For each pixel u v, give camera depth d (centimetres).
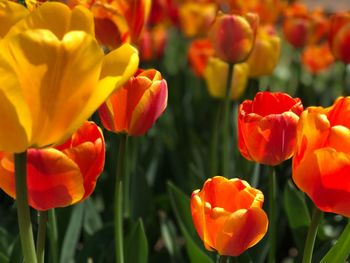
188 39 217
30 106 52
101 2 88
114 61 53
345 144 58
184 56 215
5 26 55
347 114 61
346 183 58
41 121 52
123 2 88
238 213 60
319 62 169
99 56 52
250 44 97
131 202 107
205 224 62
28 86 51
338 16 117
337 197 59
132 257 84
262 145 69
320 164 58
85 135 62
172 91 170
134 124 71
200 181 113
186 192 127
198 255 84
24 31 52
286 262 129
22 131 52
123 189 102
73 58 51
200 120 169
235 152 125
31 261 57
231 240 61
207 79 126
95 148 60
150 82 70
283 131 68
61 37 54
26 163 55
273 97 71
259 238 62
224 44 97
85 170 60
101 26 87
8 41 50
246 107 71
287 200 91
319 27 152
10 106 51
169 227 102
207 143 154
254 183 106
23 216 56
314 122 57
